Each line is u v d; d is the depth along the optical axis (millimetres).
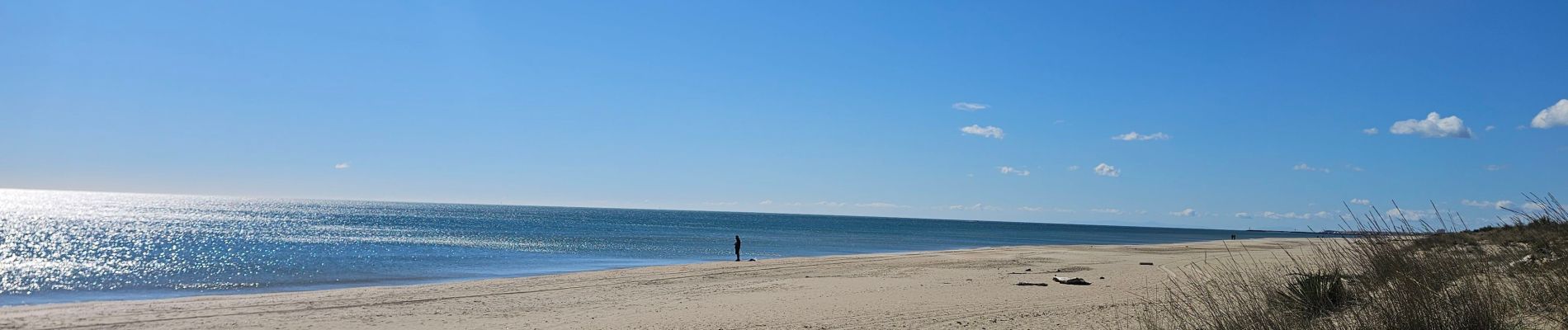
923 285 16891
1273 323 6027
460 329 11688
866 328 10211
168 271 30672
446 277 28203
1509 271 6039
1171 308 8055
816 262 28547
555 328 11523
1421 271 5730
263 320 13000
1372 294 6129
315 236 67312
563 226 111000
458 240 64125
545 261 39250
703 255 46594
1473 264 6000
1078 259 27250
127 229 75500
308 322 12773
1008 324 9648
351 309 14578
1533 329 5148
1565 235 6188
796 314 11945
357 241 59594
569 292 17578
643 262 38469
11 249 45312
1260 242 45781
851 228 147000
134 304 15508
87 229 75812
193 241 57188
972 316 10883
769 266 26234
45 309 14602
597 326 11445
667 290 17438
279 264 35281
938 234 111312
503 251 48656
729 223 166625
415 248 50250
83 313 13984
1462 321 5113
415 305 15102
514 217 163625
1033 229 195625
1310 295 6555
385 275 29344
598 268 33562
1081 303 11797
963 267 23641
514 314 13422
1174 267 19406
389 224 106438
